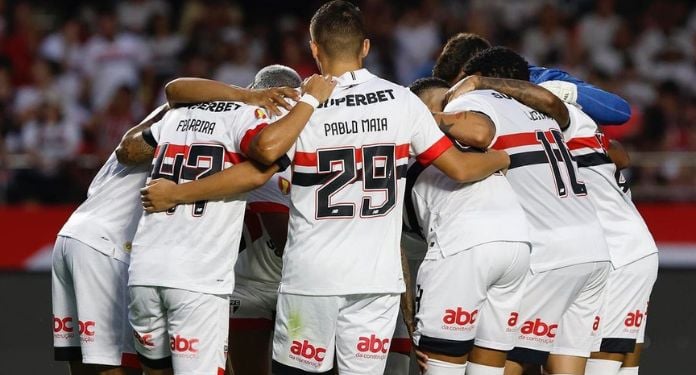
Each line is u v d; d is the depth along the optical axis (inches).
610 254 725.9
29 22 1615.4
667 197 1163.3
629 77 1573.6
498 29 1636.3
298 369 616.4
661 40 1643.7
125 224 690.2
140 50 1601.9
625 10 1684.3
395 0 1676.9
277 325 622.8
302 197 609.9
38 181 1194.0
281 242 716.7
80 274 684.7
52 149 1428.4
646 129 1454.2
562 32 1626.5
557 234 661.9
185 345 614.5
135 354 686.5
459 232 634.8
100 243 684.7
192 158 619.8
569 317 698.8
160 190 614.5
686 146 1440.7
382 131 608.1
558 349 705.0
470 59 723.4
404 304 668.1
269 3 1733.5
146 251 618.5
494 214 637.3
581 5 1694.1
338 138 604.7
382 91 617.9
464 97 668.7
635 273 732.0
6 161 1198.3
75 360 713.6
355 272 600.7
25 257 1084.5
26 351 995.3
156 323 629.9
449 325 634.2
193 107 640.4
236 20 1659.7
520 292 654.5
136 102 1524.4
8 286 1006.4
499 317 652.1
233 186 604.4
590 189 730.2
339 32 621.3
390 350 741.3
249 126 604.4
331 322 607.2
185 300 610.2
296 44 1614.2
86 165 1205.7
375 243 605.9
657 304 992.9
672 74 1609.3
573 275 663.1
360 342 608.4
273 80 682.8
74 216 706.2
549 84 721.6
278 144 585.6
